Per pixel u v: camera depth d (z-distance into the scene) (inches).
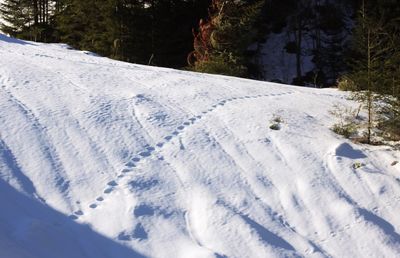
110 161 231.9
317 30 1011.3
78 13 1072.2
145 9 1035.9
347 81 450.0
